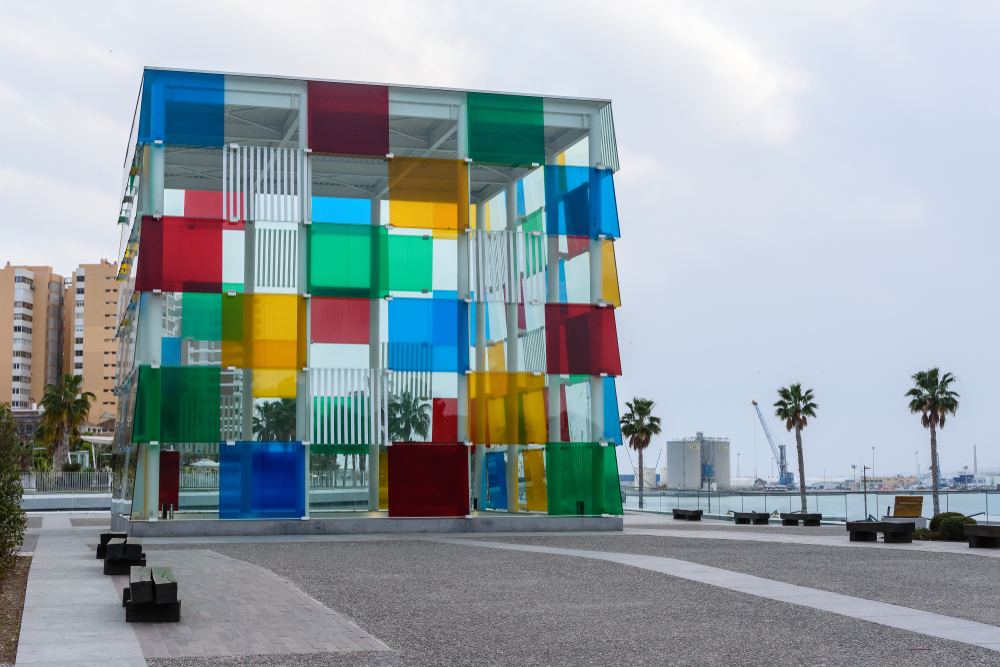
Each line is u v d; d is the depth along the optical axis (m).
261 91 25.97
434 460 26.17
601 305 28.06
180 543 21.17
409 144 30.45
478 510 28.98
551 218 28.17
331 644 8.25
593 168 28.56
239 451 24.81
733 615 9.91
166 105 25.28
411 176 27.05
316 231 26.17
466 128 27.41
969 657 7.76
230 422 24.84
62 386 89.25
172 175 29.84
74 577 12.81
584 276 28.16
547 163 28.81
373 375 26.08
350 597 11.27
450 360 26.62
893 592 11.75
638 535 24.47
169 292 24.88
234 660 7.55
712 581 12.85
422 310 26.66
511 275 27.59
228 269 25.34
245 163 25.70
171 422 24.45
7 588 11.70
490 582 12.82
